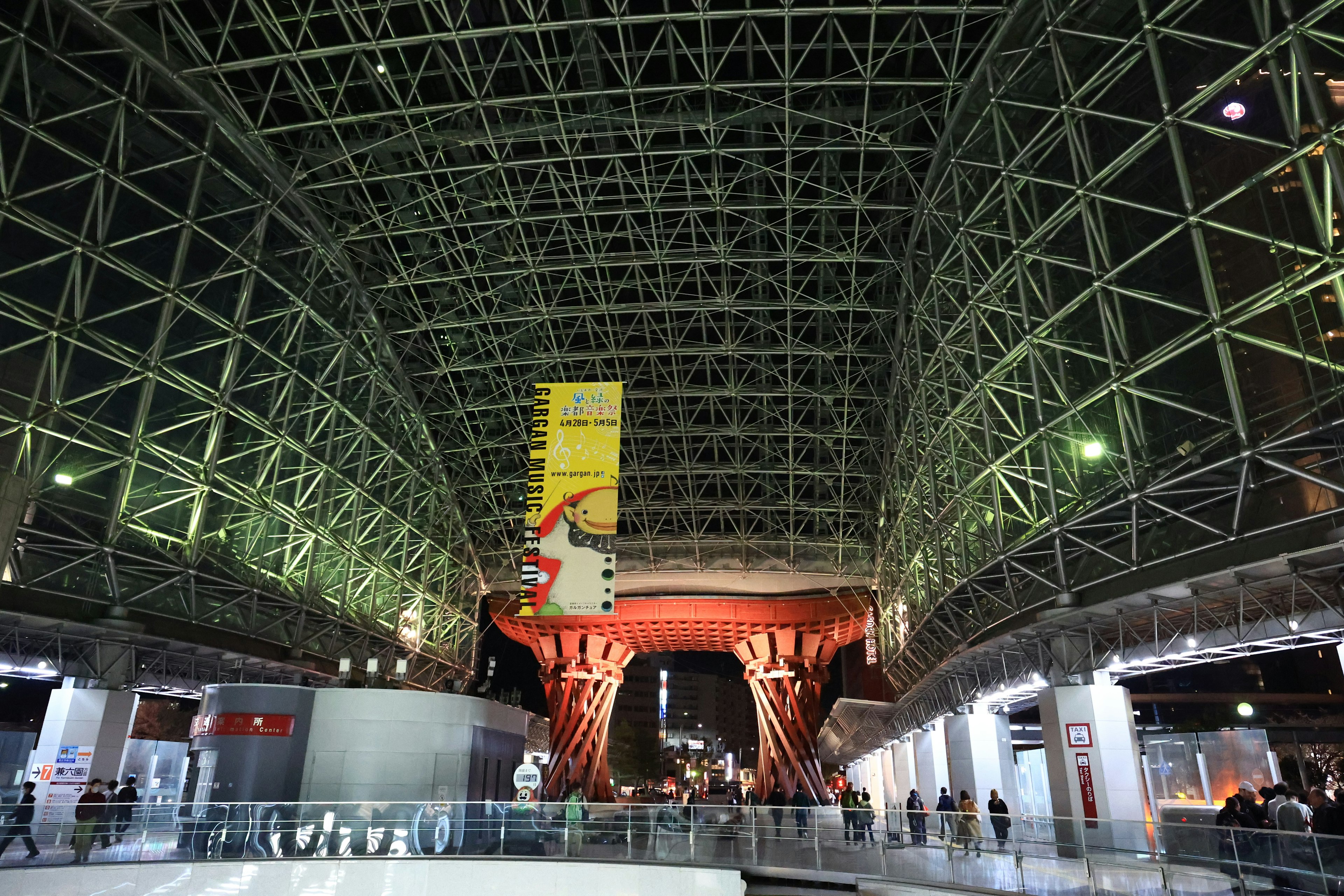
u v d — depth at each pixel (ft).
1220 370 57.52
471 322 112.27
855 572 148.25
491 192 98.32
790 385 122.01
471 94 83.46
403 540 132.16
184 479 86.22
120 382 77.92
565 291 116.06
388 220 103.81
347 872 54.85
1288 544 48.44
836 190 98.73
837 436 132.77
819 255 100.27
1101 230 61.98
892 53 81.82
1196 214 53.31
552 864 56.70
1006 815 49.34
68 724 80.53
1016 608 77.77
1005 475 81.30
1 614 69.87
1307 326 51.24
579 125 90.53
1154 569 59.06
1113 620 66.80
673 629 161.38
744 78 86.63
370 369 115.75
